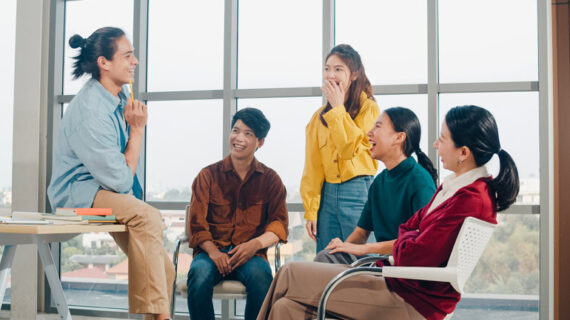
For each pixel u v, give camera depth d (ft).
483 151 5.90
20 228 6.18
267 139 11.94
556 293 10.47
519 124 10.75
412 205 8.19
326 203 10.71
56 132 12.69
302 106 11.80
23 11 12.18
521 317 10.60
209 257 9.78
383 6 11.55
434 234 5.69
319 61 11.80
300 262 6.43
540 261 10.37
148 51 12.73
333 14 11.75
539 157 10.57
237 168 10.63
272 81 12.06
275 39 12.09
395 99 11.34
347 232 10.48
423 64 11.27
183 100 12.46
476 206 5.66
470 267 5.75
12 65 12.62
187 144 12.41
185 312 12.00
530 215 10.58
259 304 9.34
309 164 10.93
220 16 12.35
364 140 10.57
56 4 12.78
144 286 8.29
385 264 6.61
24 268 12.07
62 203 9.13
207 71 12.38
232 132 10.69
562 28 10.66
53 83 12.69
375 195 8.61
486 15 11.02
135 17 12.49
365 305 5.95
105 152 9.06
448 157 6.11
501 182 5.82
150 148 12.60
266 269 9.61
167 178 12.48
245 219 10.46
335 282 5.65
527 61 10.77
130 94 10.34
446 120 6.12
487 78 10.98
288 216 10.88
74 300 12.73
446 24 11.21
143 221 8.42
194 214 10.38
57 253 12.78
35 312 12.02
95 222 7.50
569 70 10.60
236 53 12.25
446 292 5.85
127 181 9.21
